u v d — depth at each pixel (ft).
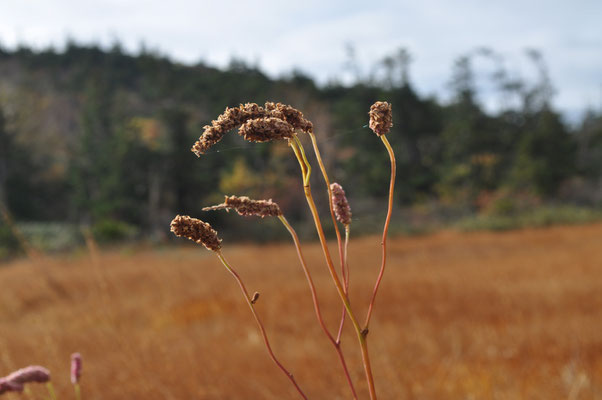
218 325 21.52
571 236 70.54
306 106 181.47
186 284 34.50
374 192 156.35
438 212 146.00
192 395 12.04
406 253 56.95
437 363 14.53
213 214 97.09
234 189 121.70
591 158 192.75
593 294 24.95
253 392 12.12
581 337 16.33
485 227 102.22
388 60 203.10
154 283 35.60
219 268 43.32
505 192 169.27
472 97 204.33
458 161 185.47
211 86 228.63
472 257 50.49
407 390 12.16
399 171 166.40
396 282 31.71
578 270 34.45
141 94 246.68
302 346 16.60
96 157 156.97
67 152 169.99
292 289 29.99
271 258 52.70
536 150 174.29
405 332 18.60
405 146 192.13
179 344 17.21
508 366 14.24
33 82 269.23
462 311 23.12
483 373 13.43
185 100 229.45
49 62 320.70
